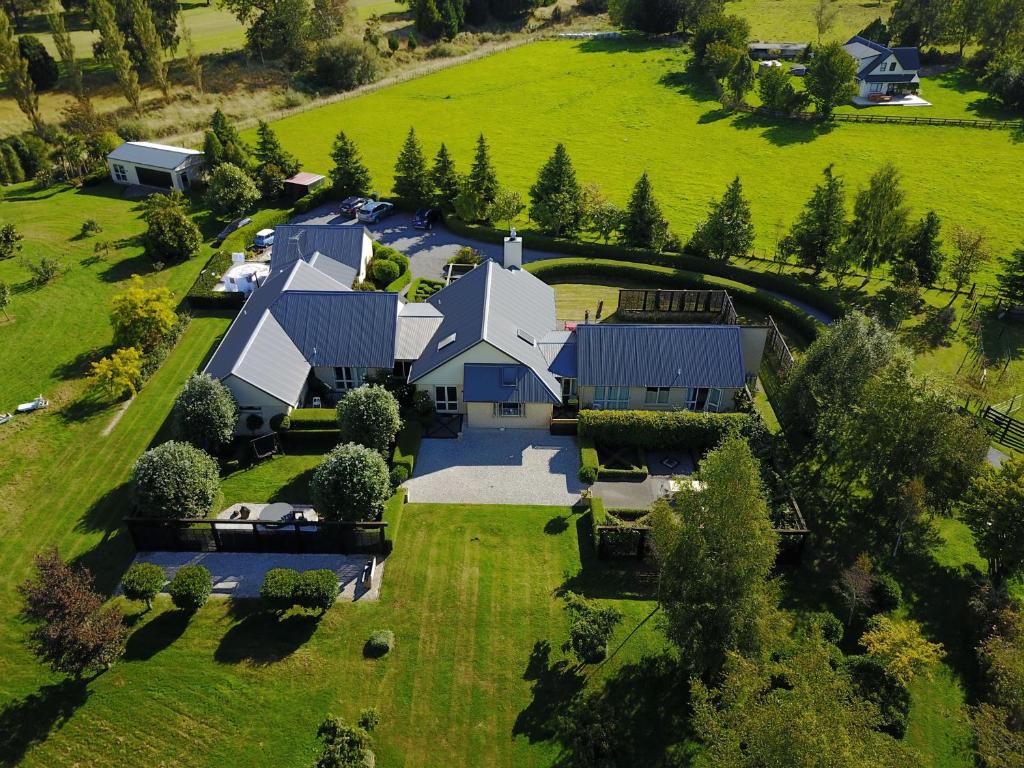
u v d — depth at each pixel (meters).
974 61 132.38
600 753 30.94
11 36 93.12
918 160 99.31
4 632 36.25
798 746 23.25
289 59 132.12
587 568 39.78
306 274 59.47
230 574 39.38
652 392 51.25
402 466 45.41
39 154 91.56
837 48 110.00
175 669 34.41
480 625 36.53
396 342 53.31
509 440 49.50
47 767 30.77
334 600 37.28
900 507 40.75
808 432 49.19
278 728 32.16
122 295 55.88
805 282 69.81
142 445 48.16
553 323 57.47
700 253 72.69
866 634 33.88
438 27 150.88
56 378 54.59
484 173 78.62
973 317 64.44
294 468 46.53
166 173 87.25
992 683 31.98
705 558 29.73
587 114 117.88
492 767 30.70
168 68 123.06
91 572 39.28
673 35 155.12
